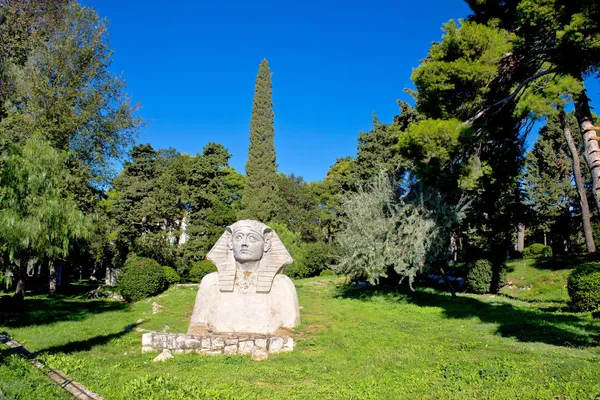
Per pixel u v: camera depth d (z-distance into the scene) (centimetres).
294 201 4384
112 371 749
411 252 1525
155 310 1473
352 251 1628
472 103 1200
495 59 1105
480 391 611
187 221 3225
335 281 2384
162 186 3134
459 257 3216
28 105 1702
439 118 1269
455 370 705
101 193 2212
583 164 3059
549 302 1582
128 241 3048
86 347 956
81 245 1870
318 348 911
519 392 590
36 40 1769
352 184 3083
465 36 1135
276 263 1080
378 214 1628
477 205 2028
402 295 1727
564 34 923
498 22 1231
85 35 1889
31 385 639
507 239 2434
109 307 1673
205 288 1090
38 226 1011
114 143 2012
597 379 618
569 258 2172
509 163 1650
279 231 3034
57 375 713
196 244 2975
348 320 1221
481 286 1919
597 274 1269
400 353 848
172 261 2764
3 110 1689
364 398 606
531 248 2998
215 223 3100
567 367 682
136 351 909
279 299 1078
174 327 1167
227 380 695
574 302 1315
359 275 1717
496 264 1938
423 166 1368
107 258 3125
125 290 1847
